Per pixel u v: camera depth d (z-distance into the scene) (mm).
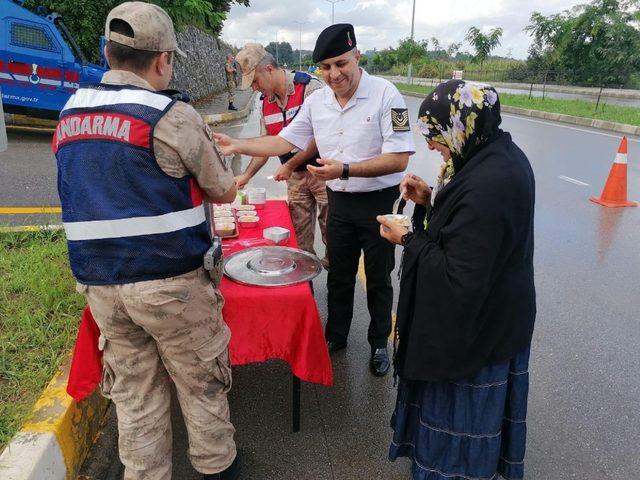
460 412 1820
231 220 2930
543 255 4844
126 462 1869
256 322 2199
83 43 11055
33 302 2963
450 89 1626
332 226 2865
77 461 2166
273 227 2883
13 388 2254
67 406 2137
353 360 3127
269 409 2678
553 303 3910
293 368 2289
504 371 1785
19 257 3596
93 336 1997
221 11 18047
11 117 10250
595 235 5398
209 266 1710
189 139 1543
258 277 2285
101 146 1510
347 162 2670
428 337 1735
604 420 2654
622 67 23328
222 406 1944
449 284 1633
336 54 2334
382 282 2855
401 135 2494
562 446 2473
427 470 1936
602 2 21203
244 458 2340
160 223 1570
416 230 1882
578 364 3141
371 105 2543
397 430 2021
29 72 8375
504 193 1547
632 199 6723
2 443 1948
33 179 6398
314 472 2279
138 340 1777
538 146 10609
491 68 35281
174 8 12477
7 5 8023
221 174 1686
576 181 7660
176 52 1701
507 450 1935
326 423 2586
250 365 3053
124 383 1821
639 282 4297
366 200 2695
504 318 1708
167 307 1633
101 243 1575
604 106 16641
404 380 1931
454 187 1650
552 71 27016
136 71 1595
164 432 1901
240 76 3225
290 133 2811
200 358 1791
